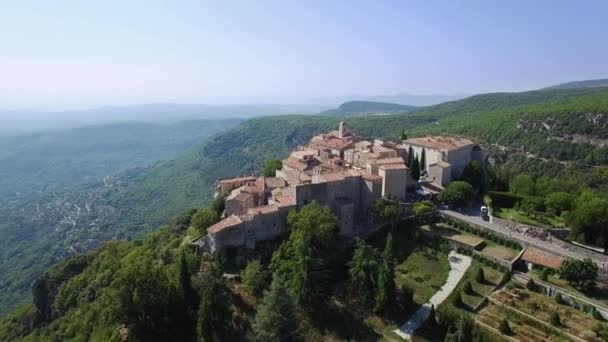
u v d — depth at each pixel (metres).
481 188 130.75
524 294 77.56
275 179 126.56
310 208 97.75
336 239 102.38
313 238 92.94
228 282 88.38
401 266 92.75
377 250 90.25
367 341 74.38
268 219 100.06
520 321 70.44
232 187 128.00
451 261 91.94
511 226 100.88
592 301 72.50
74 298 118.38
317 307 83.44
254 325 74.38
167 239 127.06
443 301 79.00
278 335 72.81
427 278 87.12
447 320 72.06
